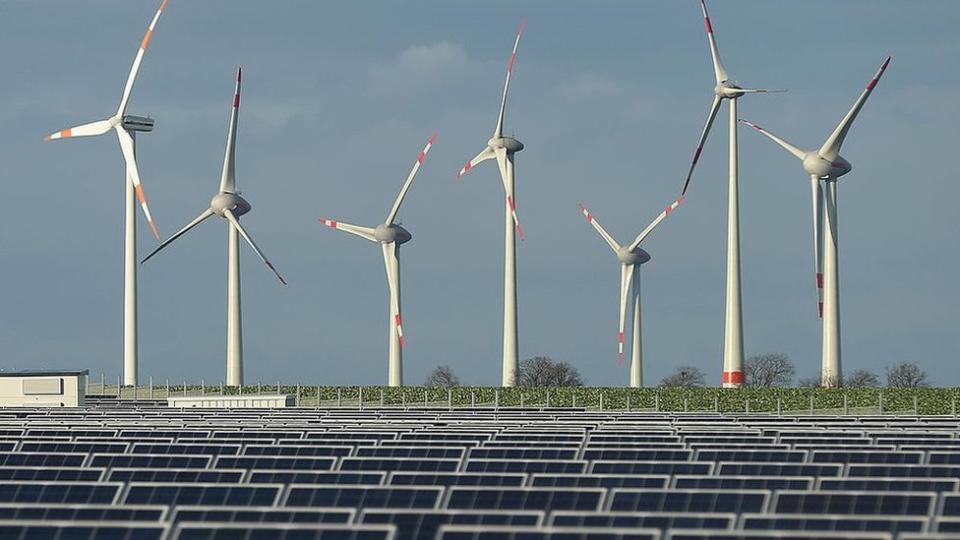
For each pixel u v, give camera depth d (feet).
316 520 387.14
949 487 468.75
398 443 632.38
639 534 345.72
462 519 384.88
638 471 522.06
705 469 520.42
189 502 450.30
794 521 373.20
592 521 384.88
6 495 456.04
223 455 565.53
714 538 342.85
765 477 476.95
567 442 636.48
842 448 603.26
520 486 478.18
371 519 386.32
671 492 426.10
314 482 491.72
